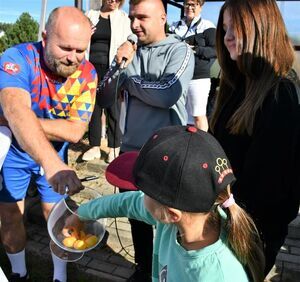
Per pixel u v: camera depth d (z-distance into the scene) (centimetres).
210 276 114
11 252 262
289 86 144
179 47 226
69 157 428
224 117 167
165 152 112
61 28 190
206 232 119
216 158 112
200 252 117
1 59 200
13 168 232
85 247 159
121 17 394
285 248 291
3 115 191
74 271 281
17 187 240
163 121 229
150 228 245
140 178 115
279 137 141
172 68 221
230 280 113
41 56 206
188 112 442
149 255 252
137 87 226
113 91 238
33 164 234
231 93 169
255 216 149
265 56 146
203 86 422
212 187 111
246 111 147
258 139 144
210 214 119
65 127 212
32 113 179
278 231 156
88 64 221
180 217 114
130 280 259
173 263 127
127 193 154
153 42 230
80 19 194
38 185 244
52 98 214
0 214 249
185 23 424
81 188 155
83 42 196
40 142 165
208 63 412
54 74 208
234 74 167
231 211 118
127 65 235
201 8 414
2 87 193
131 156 172
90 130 409
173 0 549
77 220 164
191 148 111
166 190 111
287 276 268
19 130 169
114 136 385
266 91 145
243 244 117
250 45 147
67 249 160
